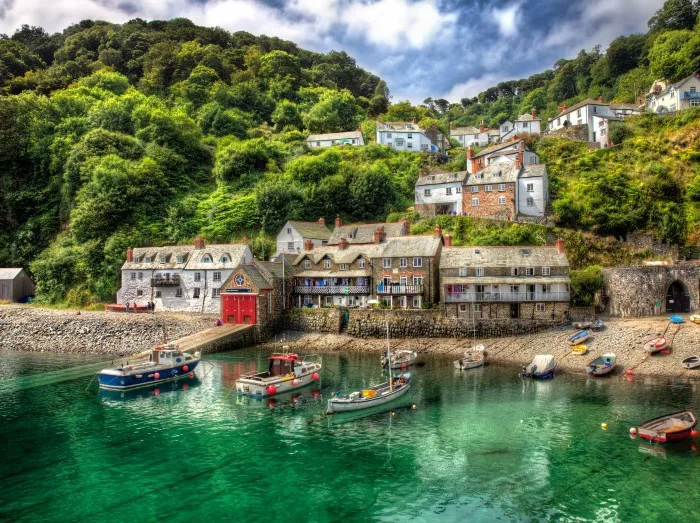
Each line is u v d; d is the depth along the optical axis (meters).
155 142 101.38
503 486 24.80
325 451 29.19
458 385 42.12
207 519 22.11
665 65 106.69
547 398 37.94
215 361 52.06
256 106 136.00
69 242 83.56
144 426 33.31
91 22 168.88
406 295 61.78
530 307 57.44
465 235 75.56
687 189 77.00
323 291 66.25
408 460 27.84
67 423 33.94
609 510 22.53
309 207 90.38
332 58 196.12
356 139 118.19
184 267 70.44
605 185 77.06
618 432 31.05
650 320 53.66
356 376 45.50
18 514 22.52
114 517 22.30
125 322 61.19
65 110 106.94
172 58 146.00
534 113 116.94
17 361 52.28
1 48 136.25
